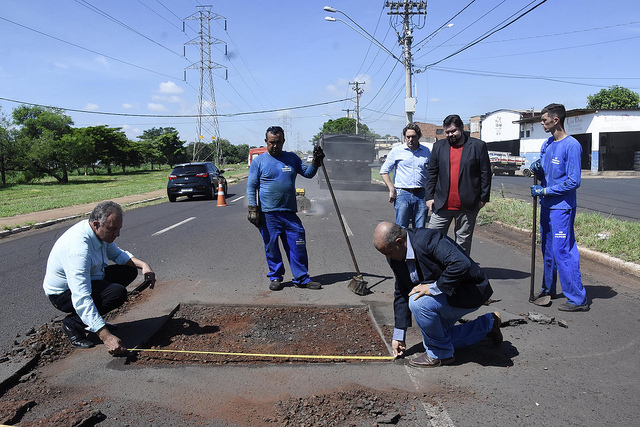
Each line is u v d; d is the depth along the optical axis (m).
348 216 11.69
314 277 5.78
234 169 58.28
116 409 2.75
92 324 3.32
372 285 5.36
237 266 6.36
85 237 3.43
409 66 21.66
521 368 3.29
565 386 3.03
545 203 4.55
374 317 4.25
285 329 4.04
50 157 42.78
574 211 4.44
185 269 6.20
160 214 13.19
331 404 2.82
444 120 4.84
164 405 2.80
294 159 5.24
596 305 4.61
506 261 6.62
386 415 2.66
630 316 4.29
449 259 3.04
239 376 3.17
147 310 4.45
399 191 5.62
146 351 3.55
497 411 2.73
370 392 2.96
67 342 3.73
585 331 3.95
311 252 7.31
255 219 5.11
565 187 4.29
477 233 9.16
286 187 5.09
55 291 3.54
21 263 7.08
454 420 2.64
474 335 3.50
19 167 43.00
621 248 6.53
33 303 4.86
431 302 3.15
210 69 52.88
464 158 4.78
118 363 3.35
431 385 3.05
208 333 3.96
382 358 3.43
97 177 55.34
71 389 2.99
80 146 45.22
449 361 3.36
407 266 3.29
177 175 17.55
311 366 3.32
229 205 15.28
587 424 2.60
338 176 21.42
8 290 5.42
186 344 3.72
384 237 3.17
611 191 18.11
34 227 11.63
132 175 58.50
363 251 7.37
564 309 4.45
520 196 16.16
